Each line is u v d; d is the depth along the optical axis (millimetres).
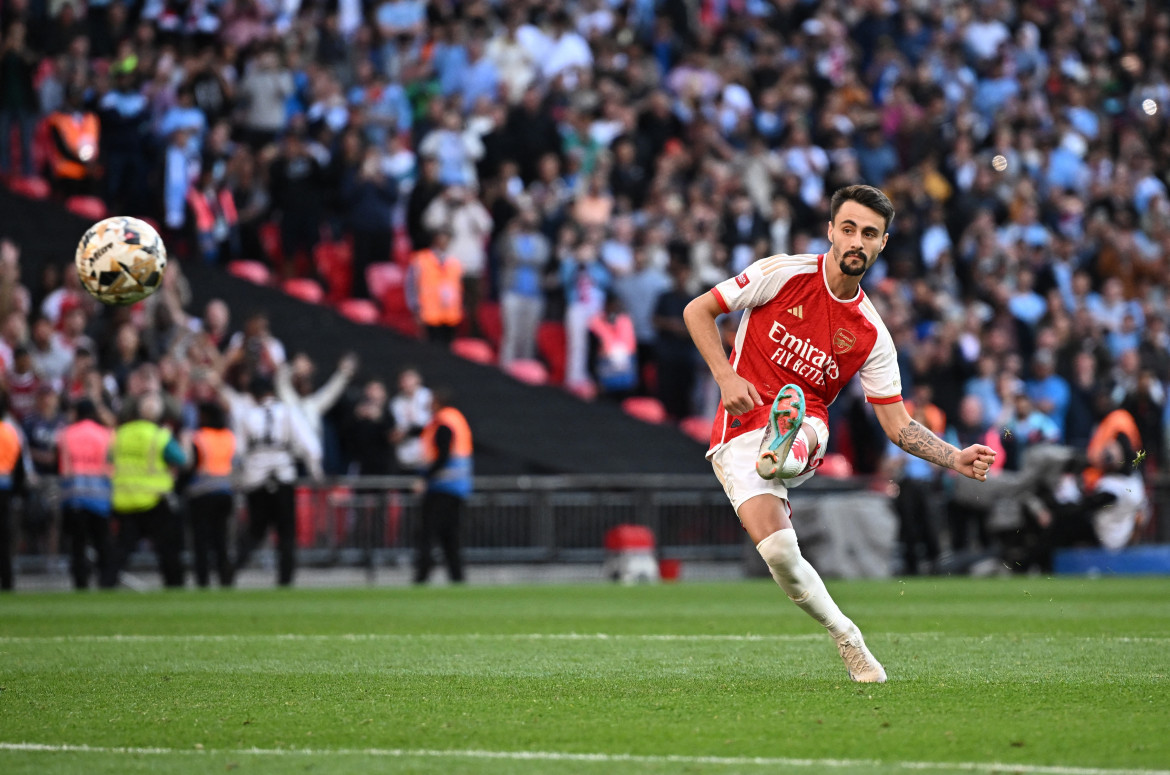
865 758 14602
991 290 74812
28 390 53750
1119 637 28516
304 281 69812
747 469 19625
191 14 75312
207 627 31922
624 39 83938
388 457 58844
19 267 64125
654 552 59156
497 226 71812
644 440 67812
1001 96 90438
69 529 49906
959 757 14641
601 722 16891
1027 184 81188
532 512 58844
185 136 66812
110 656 25062
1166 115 95000
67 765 14422
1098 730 16172
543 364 72438
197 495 50375
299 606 39438
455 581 53906
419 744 15539
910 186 77750
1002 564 57531
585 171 74125
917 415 59469
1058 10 98750
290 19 77625
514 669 22656
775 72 84812
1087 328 71125
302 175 69250
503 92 75000
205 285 66375
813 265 19844
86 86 68812
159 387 51781
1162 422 68562
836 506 57188
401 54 77438
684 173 75188
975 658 24047
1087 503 56875
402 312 71750
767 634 29609
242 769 14164
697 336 19656
